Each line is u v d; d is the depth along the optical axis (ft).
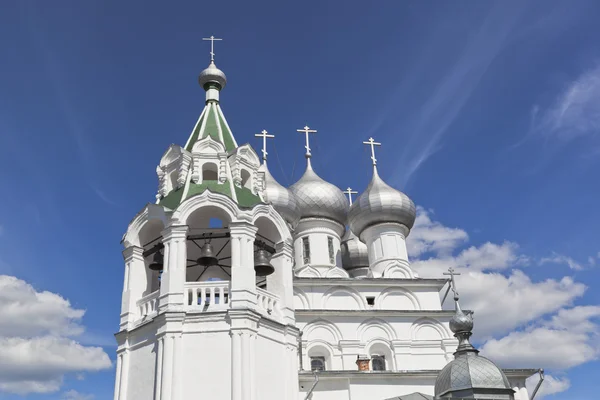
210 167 78.64
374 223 122.21
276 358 66.90
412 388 92.43
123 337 68.08
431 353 100.32
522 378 93.56
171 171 78.74
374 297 106.83
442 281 108.17
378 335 101.45
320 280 105.40
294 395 66.80
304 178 132.98
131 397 64.23
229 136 84.84
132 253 72.90
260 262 70.90
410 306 106.73
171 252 67.97
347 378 91.20
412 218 123.54
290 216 122.42
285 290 72.38
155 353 64.03
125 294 70.74
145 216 73.05
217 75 92.27
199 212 74.95
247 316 64.13
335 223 128.26
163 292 66.13
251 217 71.26
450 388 69.62
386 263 116.78
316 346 98.99
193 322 64.34
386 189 123.65
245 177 80.18
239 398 60.13
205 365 62.23
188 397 60.64
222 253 80.84
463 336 79.05
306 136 141.49
